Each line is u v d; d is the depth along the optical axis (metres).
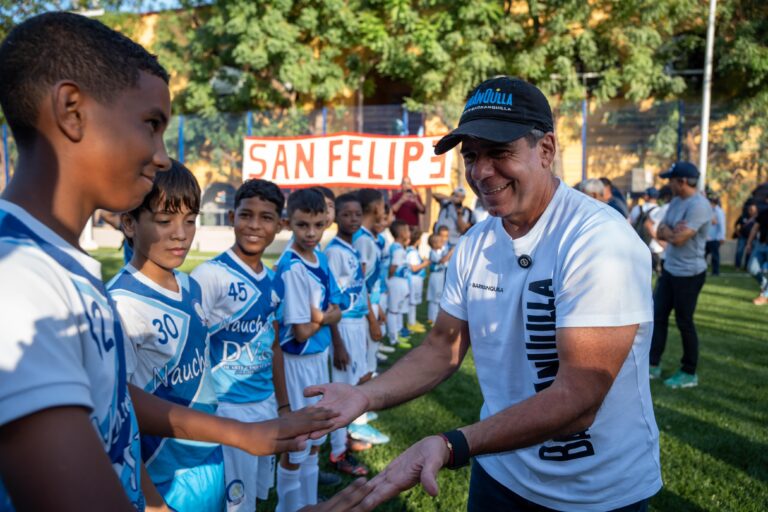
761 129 14.94
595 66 15.70
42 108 0.90
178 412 1.48
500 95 1.66
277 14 15.95
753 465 3.74
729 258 15.41
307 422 1.57
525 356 1.82
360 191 5.77
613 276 1.56
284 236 17.23
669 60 15.74
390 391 1.89
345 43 16.47
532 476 1.81
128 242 2.58
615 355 1.56
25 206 0.91
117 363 1.02
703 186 13.88
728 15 15.22
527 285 1.76
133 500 1.07
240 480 2.59
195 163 17.30
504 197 1.71
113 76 0.93
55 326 0.81
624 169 15.27
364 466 3.79
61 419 0.77
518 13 15.42
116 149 0.94
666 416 4.60
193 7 17.91
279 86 17.38
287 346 3.46
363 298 4.45
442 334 2.08
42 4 15.30
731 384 5.45
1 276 0.78
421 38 14.95
